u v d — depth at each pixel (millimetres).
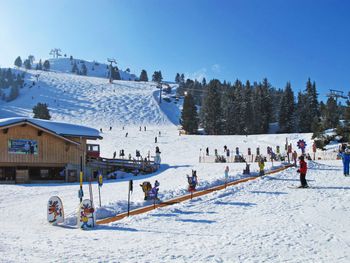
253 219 14445
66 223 15438
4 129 33375
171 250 9930
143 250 9883
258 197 19172
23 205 19781
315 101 105000
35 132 35469
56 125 37875
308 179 24781
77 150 38469
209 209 16594
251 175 27656
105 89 169875
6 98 150500
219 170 34812
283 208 16391
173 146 63875
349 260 9102
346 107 55000
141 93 161750
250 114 102938
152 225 13789
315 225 13242
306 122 102250
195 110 102625
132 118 123812
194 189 21109
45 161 35844
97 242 10992
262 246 10484
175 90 196875
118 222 14539
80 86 171500
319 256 9484
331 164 34312
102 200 20531
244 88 114625
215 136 73938
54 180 36969
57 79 185375
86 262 8359
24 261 8172
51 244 10562
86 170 38938
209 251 9859
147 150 61062
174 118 135250
